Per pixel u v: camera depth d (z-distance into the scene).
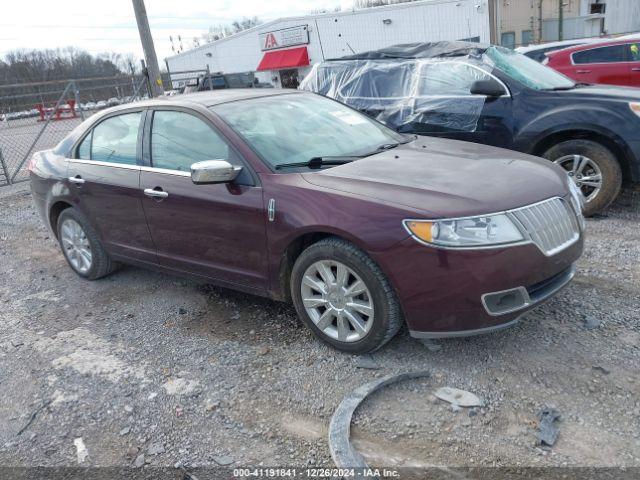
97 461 2.89
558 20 36.78
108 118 4.89
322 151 4.02
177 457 2.86
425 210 3.10
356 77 7.29
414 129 6.67
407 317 3.21
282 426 3.00
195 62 37.72
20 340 4.26
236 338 3.95
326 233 3.48
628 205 6.25
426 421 2.90
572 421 2.82
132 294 4.92
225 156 3.90
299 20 32.25
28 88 13.83
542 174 3.60
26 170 12.20
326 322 3.59
